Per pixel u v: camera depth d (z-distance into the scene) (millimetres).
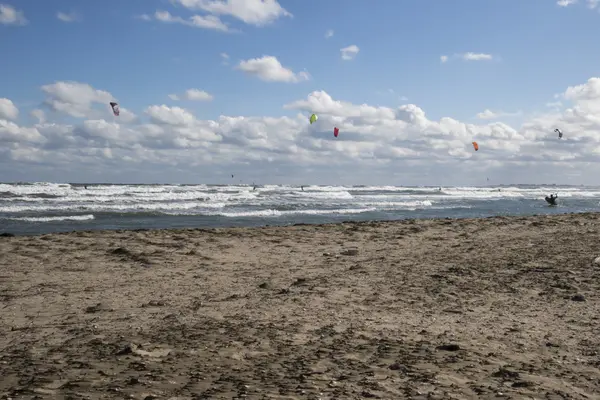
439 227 19484
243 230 18219
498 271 10258
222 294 8445
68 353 4984
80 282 9539
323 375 4328
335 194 58000
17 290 8742
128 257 12344
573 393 4043
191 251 13344
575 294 8180
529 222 21125
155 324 6324
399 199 52125
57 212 29078
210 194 51031
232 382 4086
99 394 3738
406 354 5066
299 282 9398
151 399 3627
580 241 14562
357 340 5605
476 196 65375
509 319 6730
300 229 18750
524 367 4715
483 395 3918
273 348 5227
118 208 32406
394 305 7527
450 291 8516
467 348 5340
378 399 3760
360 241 15828
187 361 4707
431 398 3801
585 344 5598
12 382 4047
